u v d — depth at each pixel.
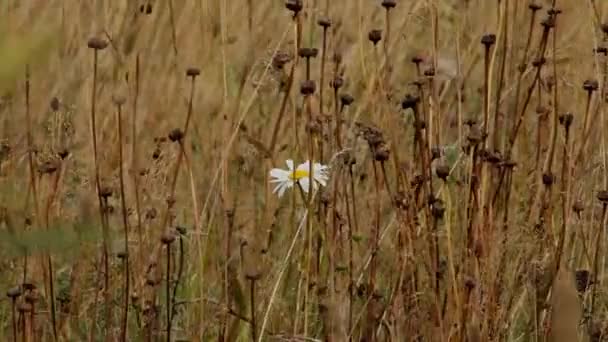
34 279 4.91
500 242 4.89
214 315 5.05
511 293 4.91
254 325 4.57
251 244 5.42
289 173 5.49
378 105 5.80
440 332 4.43
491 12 7.55
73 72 6.37
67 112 5.87
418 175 4.77
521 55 7.03
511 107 6.30
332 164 5.04
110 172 5.78
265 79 6.54
